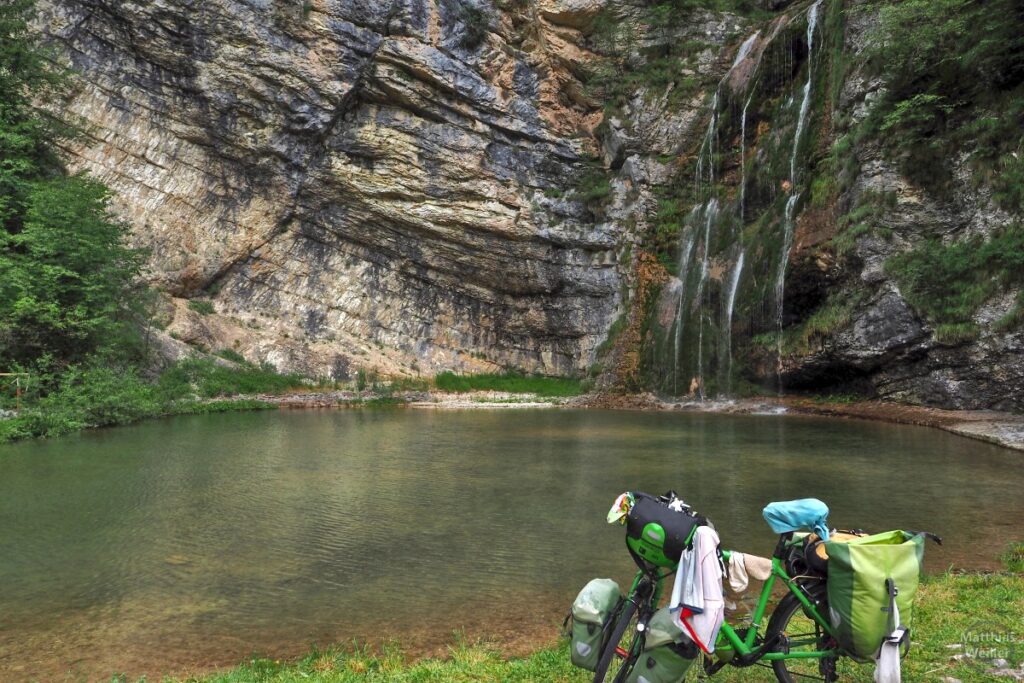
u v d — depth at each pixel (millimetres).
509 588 5801
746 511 8391
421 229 29422
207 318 26672
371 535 7430
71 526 7777
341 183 28391
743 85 28859
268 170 27734
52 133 22844
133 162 26000
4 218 19562
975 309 18438
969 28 20562
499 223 29672
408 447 14039
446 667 4012
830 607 3090
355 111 28438
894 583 3002
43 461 12055
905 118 20859
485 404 26094
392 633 4879
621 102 31812
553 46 32031
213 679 3953
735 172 28750
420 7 27984
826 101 24781
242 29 26094
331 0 26781
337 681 3818
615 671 3586
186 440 14945
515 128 30547
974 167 19453
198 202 27094
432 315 30328
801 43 27156
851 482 10172
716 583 3080
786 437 15641
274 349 27281
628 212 30609
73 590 5770
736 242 26688
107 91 25500
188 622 5094
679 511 3225
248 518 8164
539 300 31281
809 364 22688
